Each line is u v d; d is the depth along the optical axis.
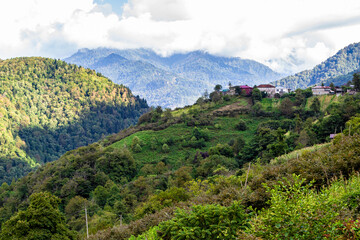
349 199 9.41
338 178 13.52
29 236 24.48
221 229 11.09
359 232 6.89
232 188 16.14
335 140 33.00
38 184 78.75
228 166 71.56
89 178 77.06
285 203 8.31
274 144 61.88
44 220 25.84
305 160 16.55
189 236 11.15
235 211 11.48
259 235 8.19
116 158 83.38
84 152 96.88
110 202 59.88
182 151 98.12
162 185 65.38
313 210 7.75
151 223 20.41
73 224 48.00
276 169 16.91
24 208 68.50
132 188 67.81
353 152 14.62
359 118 43.78
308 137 70.88
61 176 78.94
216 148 82.44
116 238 21.34
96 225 39.00
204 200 18.28
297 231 7.54
